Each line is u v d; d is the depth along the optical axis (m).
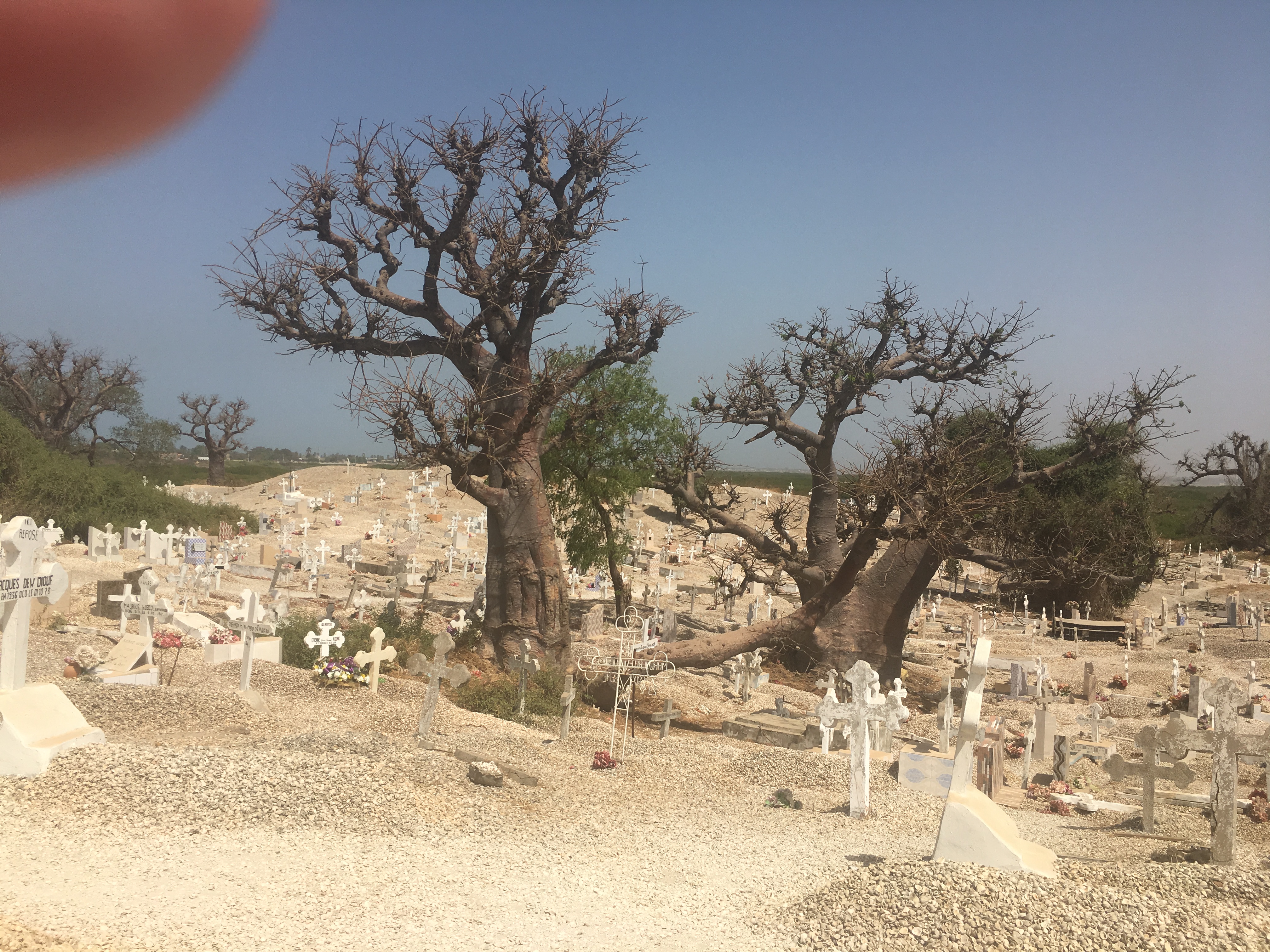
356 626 25.11
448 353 25.05
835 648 27.81
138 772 10.49
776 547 31.20
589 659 20.00
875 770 16.66
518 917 8.55
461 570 46.69
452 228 24.03
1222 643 37.47
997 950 8.09
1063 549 42.38
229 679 18.28
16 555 10.77
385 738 13.75
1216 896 9.13
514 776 13.34
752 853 11.48
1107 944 8.10
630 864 10.60
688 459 32.19
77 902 7.57
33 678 15.93
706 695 25.42
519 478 24.02
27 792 9.79
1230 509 75.19
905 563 27.75
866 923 8.60
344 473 77.69
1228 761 10.90
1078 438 30.19
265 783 10.80
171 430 90.69
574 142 24.34
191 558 38.03
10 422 46.47
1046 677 29.08
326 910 8.12
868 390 29.59
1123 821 14.56
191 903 7.89
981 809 9.91
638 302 24.88
